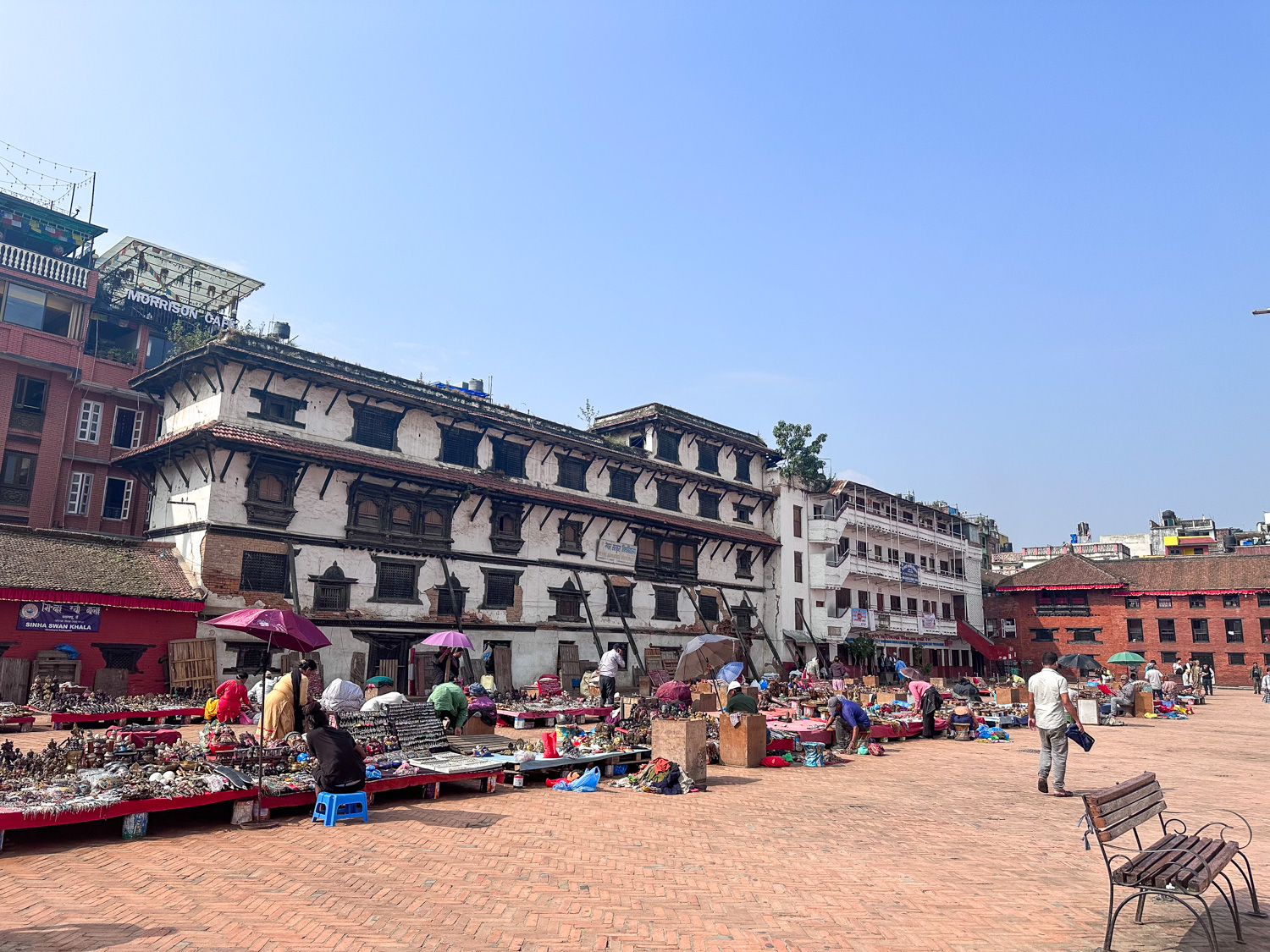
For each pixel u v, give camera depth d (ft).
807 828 34.09
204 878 23.79
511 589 107.96
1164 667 202.08
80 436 102.06
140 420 107.14
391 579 95.04
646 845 30.30
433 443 104.01
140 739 37.96
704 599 139.95
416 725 45.16
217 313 120.06
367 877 24.58
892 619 180.55
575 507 114.11
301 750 37.40
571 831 32.32
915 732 72.54
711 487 145.79
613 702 89.10
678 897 23.80
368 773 36.11
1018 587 220.02
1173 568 211.41
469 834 31.07
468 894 23.30
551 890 23.98
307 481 88.99
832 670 145.48
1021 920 22.31
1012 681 164.86
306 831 30.32
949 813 37.96
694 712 72.59
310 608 86.63
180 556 83.25
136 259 118.73
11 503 95.14
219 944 18.67
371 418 97.86
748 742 52.70
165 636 75.77
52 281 101.60
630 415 144.25
